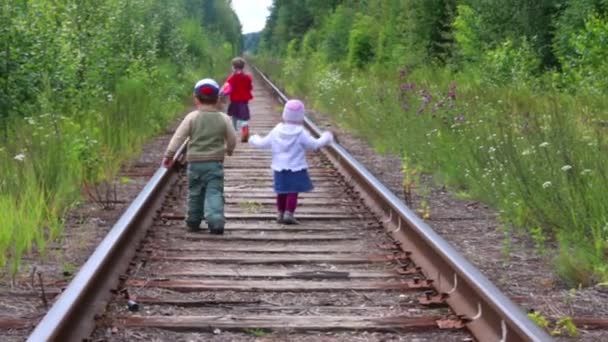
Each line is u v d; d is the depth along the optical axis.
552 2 29.92
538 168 10.38
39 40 17.06
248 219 11.26
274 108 36.41
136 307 6.86
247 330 6.38
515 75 26.41
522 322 5.36
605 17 25.31
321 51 66.38
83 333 6.01
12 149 13.18
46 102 15.70
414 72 34.94
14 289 7.34
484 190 11.93
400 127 18.44
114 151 15.88
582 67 23.83
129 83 22.52
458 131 15.37
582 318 6.48
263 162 17.34
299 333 6.36
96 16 22.70
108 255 7.36
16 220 8.84
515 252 8.97
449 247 7.60
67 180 11.68
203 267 8.48
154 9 38.62
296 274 8.12
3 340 6.02
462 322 6.41
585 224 9.03
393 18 46.88
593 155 10.44
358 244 9.67
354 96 26.81
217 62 72.69
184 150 16.97
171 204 12.05
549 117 13.14
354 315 6.78
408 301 7.24
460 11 33.81
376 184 11.79
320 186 14.29
